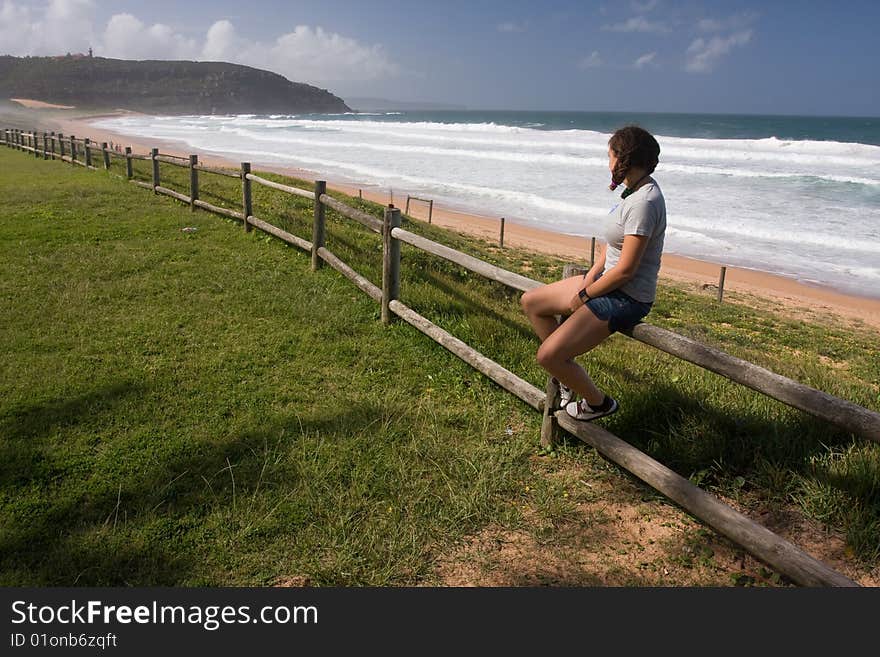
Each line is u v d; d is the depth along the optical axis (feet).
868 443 10.81
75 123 302.66
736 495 10.56
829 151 149.18
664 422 12.46
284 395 13.94
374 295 19.58
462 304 20.67
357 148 149.48
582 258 50.37
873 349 30.32
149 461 11.27
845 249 57.16
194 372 14.96
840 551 9.22
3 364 14.89
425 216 68.59
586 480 11.37
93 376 14.52
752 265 52.75
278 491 10.52
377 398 14.03
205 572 8.91
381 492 10.64
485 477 11.04
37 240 26.89
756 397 12.91
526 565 9.32
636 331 9.62
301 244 25.22
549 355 10.00
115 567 8.87
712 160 125.70
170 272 23.00
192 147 154.30
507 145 158.10
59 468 10.96
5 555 9.03
